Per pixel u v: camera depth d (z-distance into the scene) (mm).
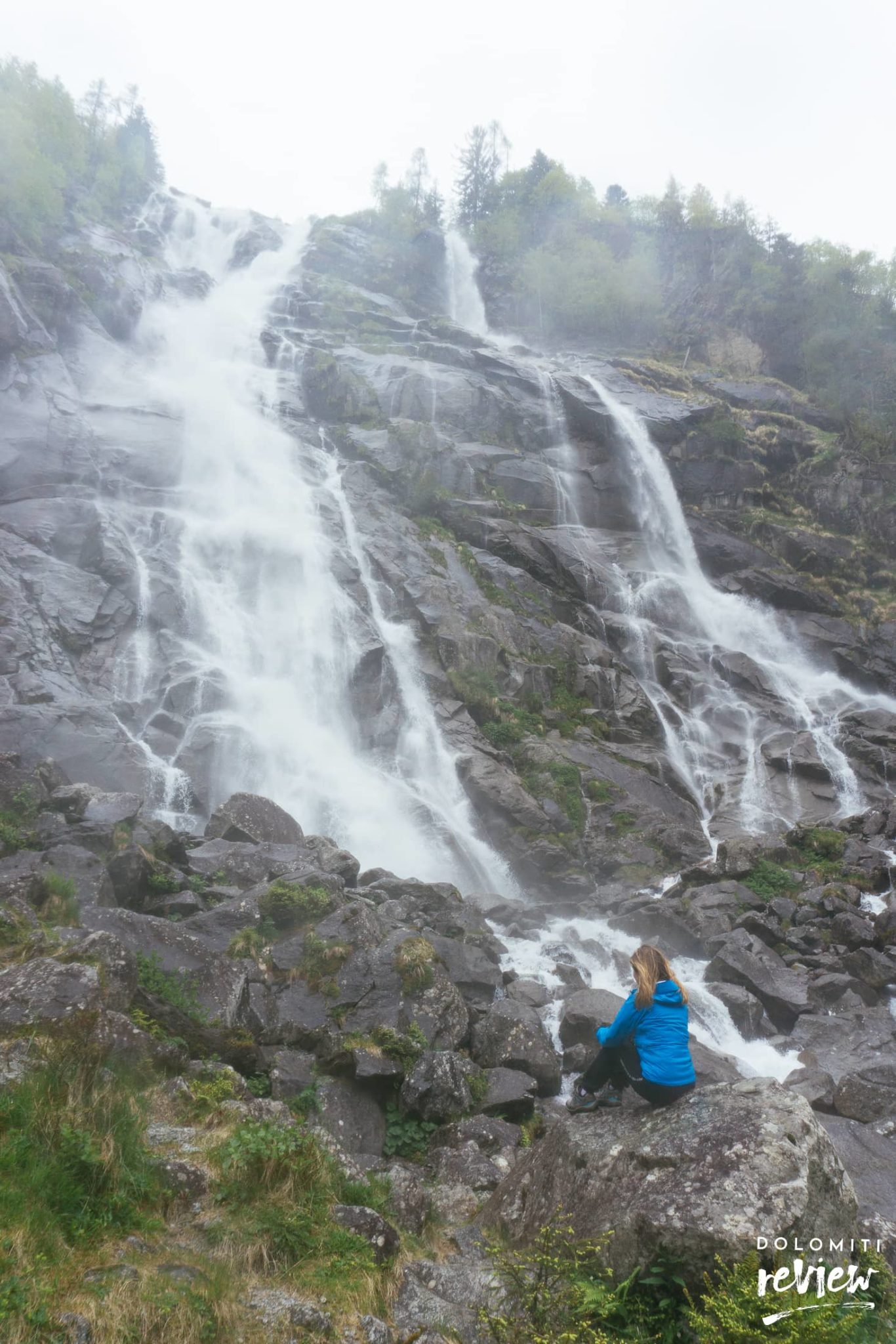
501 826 20703
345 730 23469
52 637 20844
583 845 20828
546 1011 11852
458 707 23969
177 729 20125
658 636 31875
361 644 24641
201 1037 8281
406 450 34875
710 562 37500
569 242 63312
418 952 10477
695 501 40438
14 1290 4309
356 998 9984
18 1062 5930
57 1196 5086
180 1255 5074
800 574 37594
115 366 36312
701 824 23453
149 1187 5488
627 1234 5004
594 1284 4949
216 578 25422
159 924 9695
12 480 26188
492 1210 6465
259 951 10438
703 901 16969
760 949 15016
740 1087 5852
